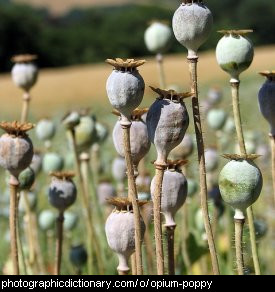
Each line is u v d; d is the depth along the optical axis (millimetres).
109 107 19969
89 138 4676
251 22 72375
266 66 37875
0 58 60000
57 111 23016
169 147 2695
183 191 3098
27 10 62406
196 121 2736
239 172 2801
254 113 13406
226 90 18922
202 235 4617
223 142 6727
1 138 3189
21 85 4832
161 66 4820
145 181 4523
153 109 2699
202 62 41281
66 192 3855
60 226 3934
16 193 3250
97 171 6145
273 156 3250
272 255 5543
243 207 2844
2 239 6391
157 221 2689
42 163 5348
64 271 5469
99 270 4578
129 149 2730
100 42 63562
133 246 2941
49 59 62094
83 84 38344
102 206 5887
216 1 75625
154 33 4742
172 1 99938
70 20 93125
